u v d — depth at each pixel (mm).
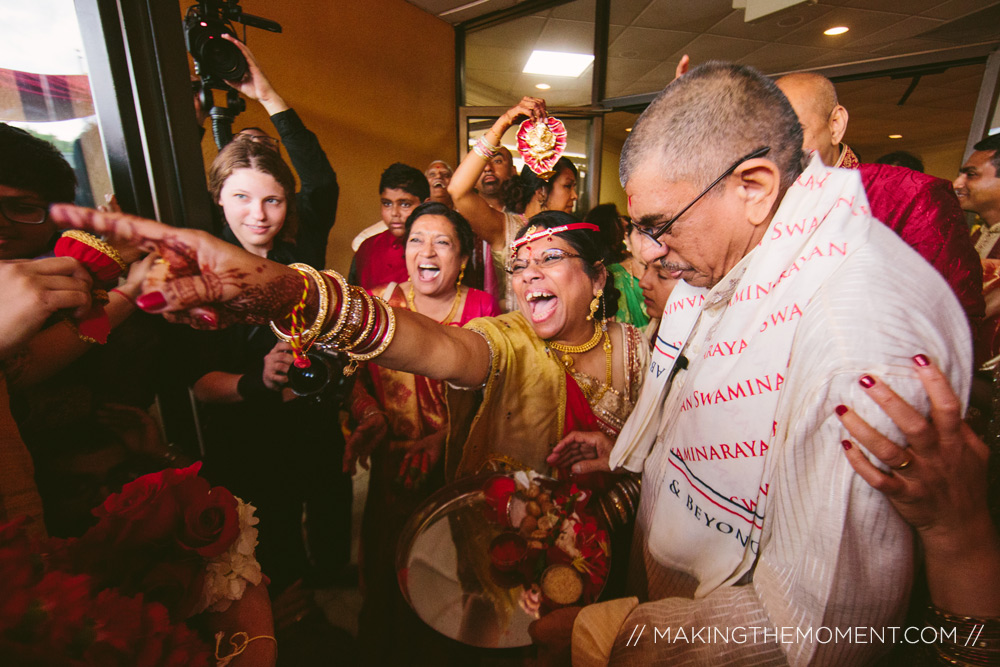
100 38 835
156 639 365
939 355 424
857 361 414
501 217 2068
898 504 418
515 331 1003
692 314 784
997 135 1657
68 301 535
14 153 643
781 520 488
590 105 3939
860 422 395
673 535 687
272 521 1343
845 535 430
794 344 493
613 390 1065
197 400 1169
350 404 1329
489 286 2076
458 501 909
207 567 502
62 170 713
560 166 2430
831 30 3318
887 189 970
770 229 542
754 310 556
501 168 2754
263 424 1266
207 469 1190
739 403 572
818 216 505
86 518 793
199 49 1242
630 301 1776
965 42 2896
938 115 6504
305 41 2859
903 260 461
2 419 524
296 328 559
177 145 951
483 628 702
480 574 778
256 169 1204
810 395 441
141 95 894
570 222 1020
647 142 562
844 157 1079
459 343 839
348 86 3178
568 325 1028
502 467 1056
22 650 298
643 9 3467
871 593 444
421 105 3846
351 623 1452
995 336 1305
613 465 888
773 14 2977
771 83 534
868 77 3424
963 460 407
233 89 1364
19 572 329
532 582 758
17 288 495
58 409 791
